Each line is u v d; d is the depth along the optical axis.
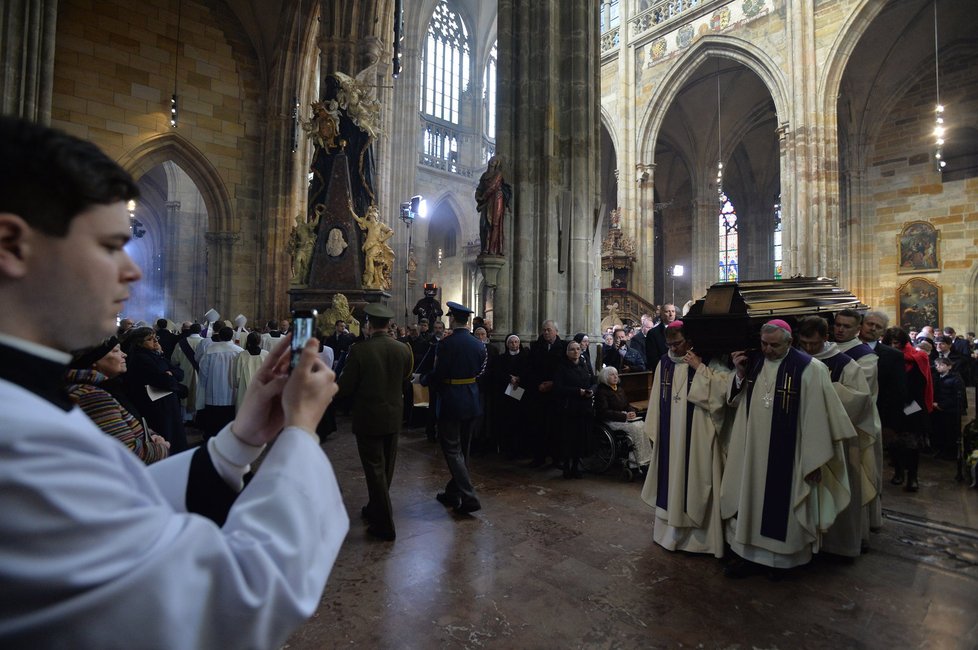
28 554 0.49
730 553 4.19
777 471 3.83
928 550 4.38
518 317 7.96
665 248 33.50
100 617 0.51
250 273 17.45
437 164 31.66
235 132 17.27
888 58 20.38
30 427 0.52
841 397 4.26
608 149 31.00
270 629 0.63
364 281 12.79
